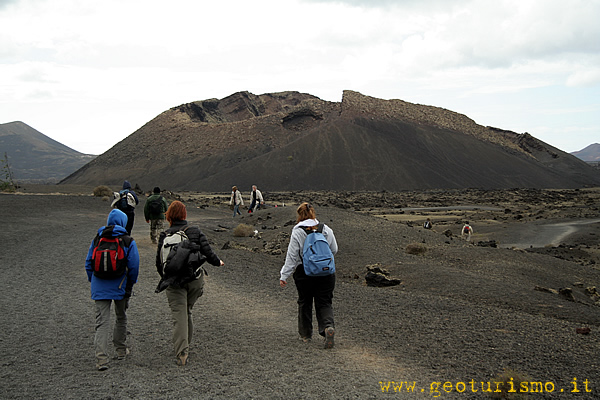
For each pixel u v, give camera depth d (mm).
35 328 7031
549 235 38344
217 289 10195
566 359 5895
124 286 5570
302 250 6266
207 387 4793
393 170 196125
